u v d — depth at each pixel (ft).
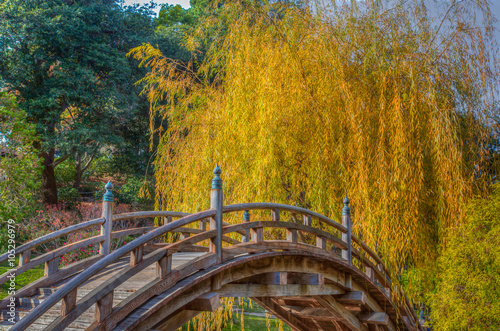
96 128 54.75
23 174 37.68
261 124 24.47
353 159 24.52
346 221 23.44
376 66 26.86
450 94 26.18
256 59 26.66
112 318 11.64
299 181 26.78
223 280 16.24
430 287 27.99
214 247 15.65
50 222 46.65
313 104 24.97
